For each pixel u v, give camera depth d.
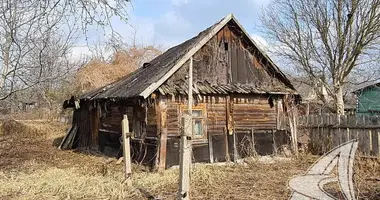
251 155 13.97
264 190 9.00
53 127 26.67
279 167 12.41
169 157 12.33
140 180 9.88
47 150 17.86
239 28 14.45
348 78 24.53
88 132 17.98
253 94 14.56
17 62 7.64
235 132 14.00
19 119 29.52
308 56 22.59
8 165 12.94
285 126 15.25
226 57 14.34
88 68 25.70
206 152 13.26
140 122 13.18
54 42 8.55
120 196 8.32
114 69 26.69
